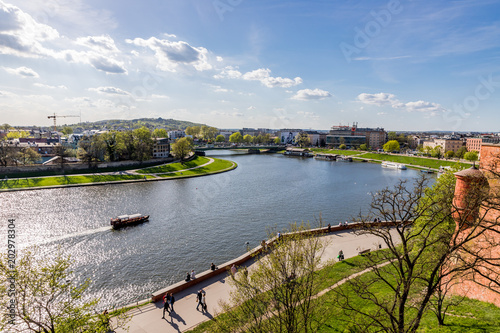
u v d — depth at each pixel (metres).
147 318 30.67
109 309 34.81
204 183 124.69
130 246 57.34
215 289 36.31
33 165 125.81
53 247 56.19
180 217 76.06
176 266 49.41
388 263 38.38
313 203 90.38
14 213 76.31
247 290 23.89
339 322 25.78
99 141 149.38
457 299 26.23
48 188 106.69
